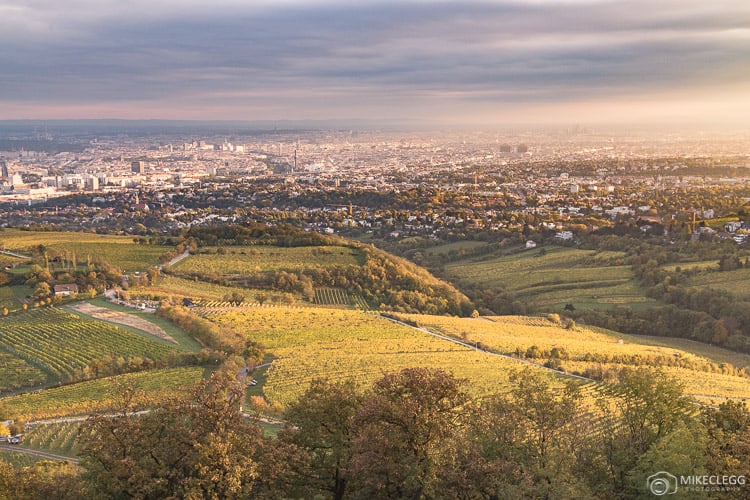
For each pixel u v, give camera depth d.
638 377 56.16
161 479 45.00
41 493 50.94
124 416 49.81
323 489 54.03
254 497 47.97
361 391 115.06
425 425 48.38
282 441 51.50
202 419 48.19
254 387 122.62
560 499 43.75
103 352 143.50
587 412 88.81
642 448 53.16
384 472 48.38
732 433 54.78
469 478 47.03
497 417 53.81
